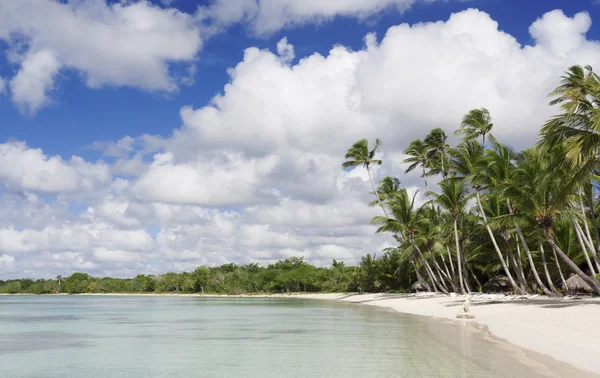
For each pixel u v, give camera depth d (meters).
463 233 54.81
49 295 192.50
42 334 29.44
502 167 36.38
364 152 62.16
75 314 52.66
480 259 53.22
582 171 25.56
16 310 63.59
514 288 42.66
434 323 30.53
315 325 32.12
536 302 34.69
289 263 145.50
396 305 52.41
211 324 35.25
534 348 17.89
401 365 15.77
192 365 17.16
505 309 32.62
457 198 48.22
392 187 68.31
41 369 16.91
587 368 13.92
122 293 186.75
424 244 59.22
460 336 22.69
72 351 21.33
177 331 30.16
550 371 13.73
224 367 16.59
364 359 17.25
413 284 75.44
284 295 120.50
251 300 95.94
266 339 24.52
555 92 27.98
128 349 21.69
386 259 81.88
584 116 24.56
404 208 56.06
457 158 46.31
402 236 62.81
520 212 38.62
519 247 46.09
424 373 14.23
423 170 57.31
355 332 26.72
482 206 46.62
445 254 62.78
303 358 18.03
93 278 198.00
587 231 33.84
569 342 18.31
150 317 45.31
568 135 25.28
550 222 31.81
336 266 119.75
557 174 28.22
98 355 19.98
